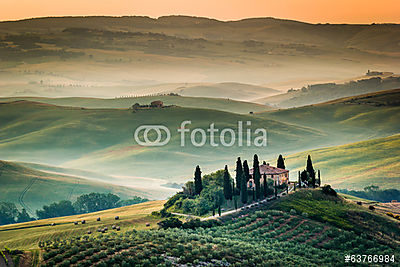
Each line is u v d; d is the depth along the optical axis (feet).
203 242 357.61
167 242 347.36
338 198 494.59
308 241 394.11
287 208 457.27
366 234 411.13
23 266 304.09
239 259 330.54
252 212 451.53
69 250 326.44
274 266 323.98
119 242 347.77
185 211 491.31
